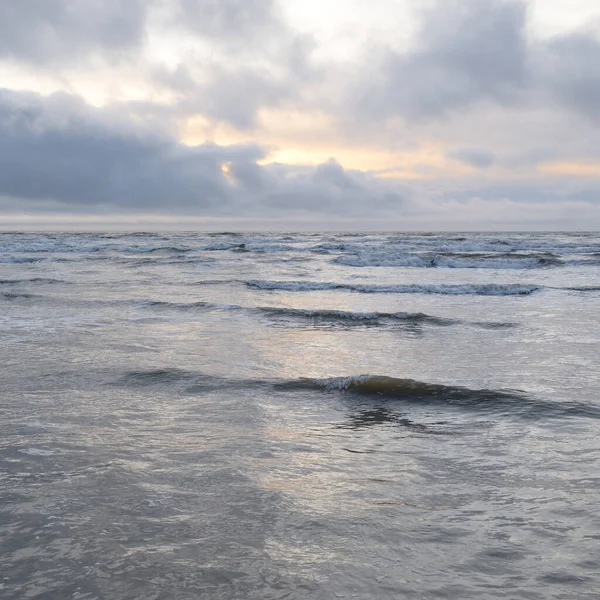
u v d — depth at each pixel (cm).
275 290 1845
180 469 425
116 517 346
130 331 1096
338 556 301
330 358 861
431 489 391
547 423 546
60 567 290
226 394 656
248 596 265
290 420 560
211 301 1548
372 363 825
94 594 267
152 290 1838
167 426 537
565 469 427
